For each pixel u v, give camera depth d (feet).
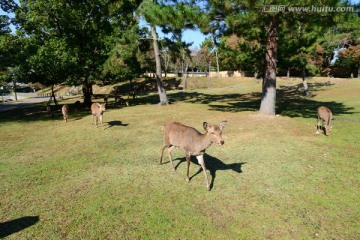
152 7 43.65
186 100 87.10
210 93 112.98
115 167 26.63
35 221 17.60
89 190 21.76
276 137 35.14
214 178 23.45
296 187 21.44
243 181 22.71
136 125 46.11
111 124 47.78
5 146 35.32
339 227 16.40
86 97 79.82
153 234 16.06
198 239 15.57
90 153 31.40
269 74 47.16
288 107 64.75
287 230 16.22
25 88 261.85
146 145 33.86
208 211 18.34
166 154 30.22
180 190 21.39
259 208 18.58
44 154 31.55
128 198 20.29
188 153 22.25
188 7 40.32
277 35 45.39
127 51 66.13
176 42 71.72
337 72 158.10
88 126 46.98
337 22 39.14
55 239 15.81
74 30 72.90
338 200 19.39
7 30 68.39
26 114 70.13
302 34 71.61
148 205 19.24
